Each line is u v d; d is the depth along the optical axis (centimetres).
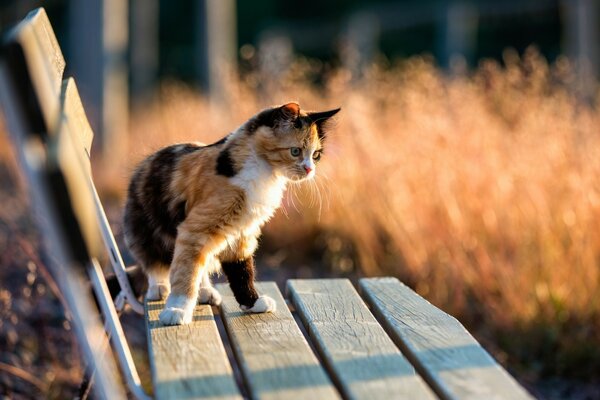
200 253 500
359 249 1041
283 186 584
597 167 895
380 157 1062
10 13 2028
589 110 1166
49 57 449
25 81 300
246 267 522
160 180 540
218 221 507
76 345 724
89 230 309
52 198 291
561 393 786
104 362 370
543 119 1017
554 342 832
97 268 410
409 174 1023
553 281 864
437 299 910
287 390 362
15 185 1136
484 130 1054
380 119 1258
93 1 1667
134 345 794
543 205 901
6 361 728
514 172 941
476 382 360
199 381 375
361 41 2119
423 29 3092
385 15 2244
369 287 557
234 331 458
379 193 1033
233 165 524
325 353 412
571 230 873
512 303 859
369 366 389
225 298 550
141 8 2248
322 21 3591
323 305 513
